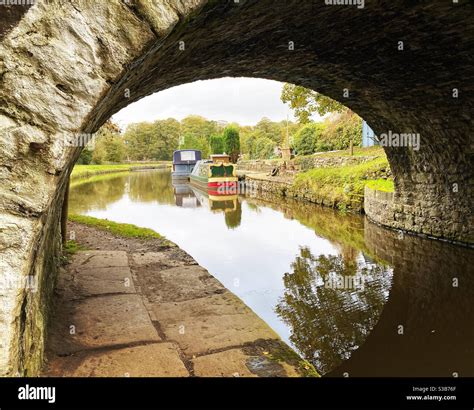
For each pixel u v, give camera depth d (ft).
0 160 5.72
